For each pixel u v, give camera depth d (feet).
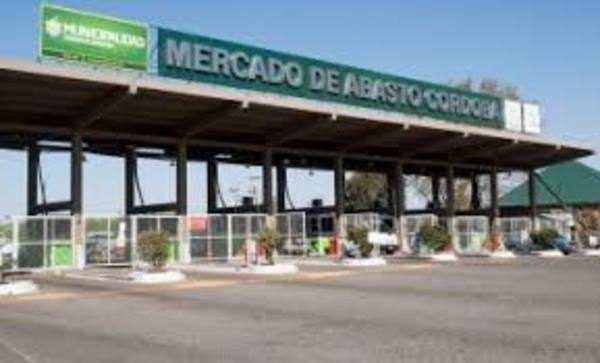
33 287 81.25
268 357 39.34
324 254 153.28
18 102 114.42
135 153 148.46
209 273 103.81
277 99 127.75
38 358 40.63
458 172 205.67
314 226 166.81
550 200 231.30
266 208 147.23
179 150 136.05
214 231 132.57
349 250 128.57
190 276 98.53
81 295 75.82
